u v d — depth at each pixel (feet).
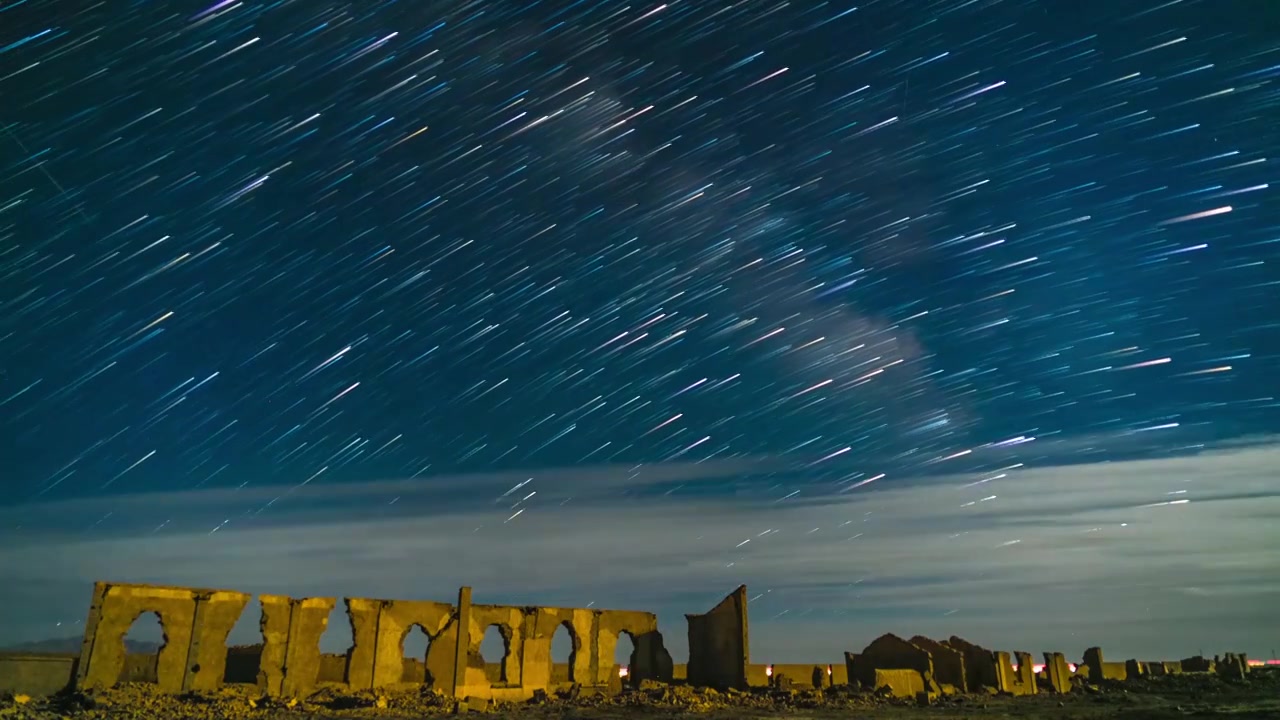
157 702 89.71
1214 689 170.19
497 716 96.12
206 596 102.12
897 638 160.56
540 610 131.44
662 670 144.15
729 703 119.75
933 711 115.44
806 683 153.79
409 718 91.04
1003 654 167.94
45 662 91.81
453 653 118.11
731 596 144.05
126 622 96.68
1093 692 168.86
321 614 109.60
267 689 103.04
